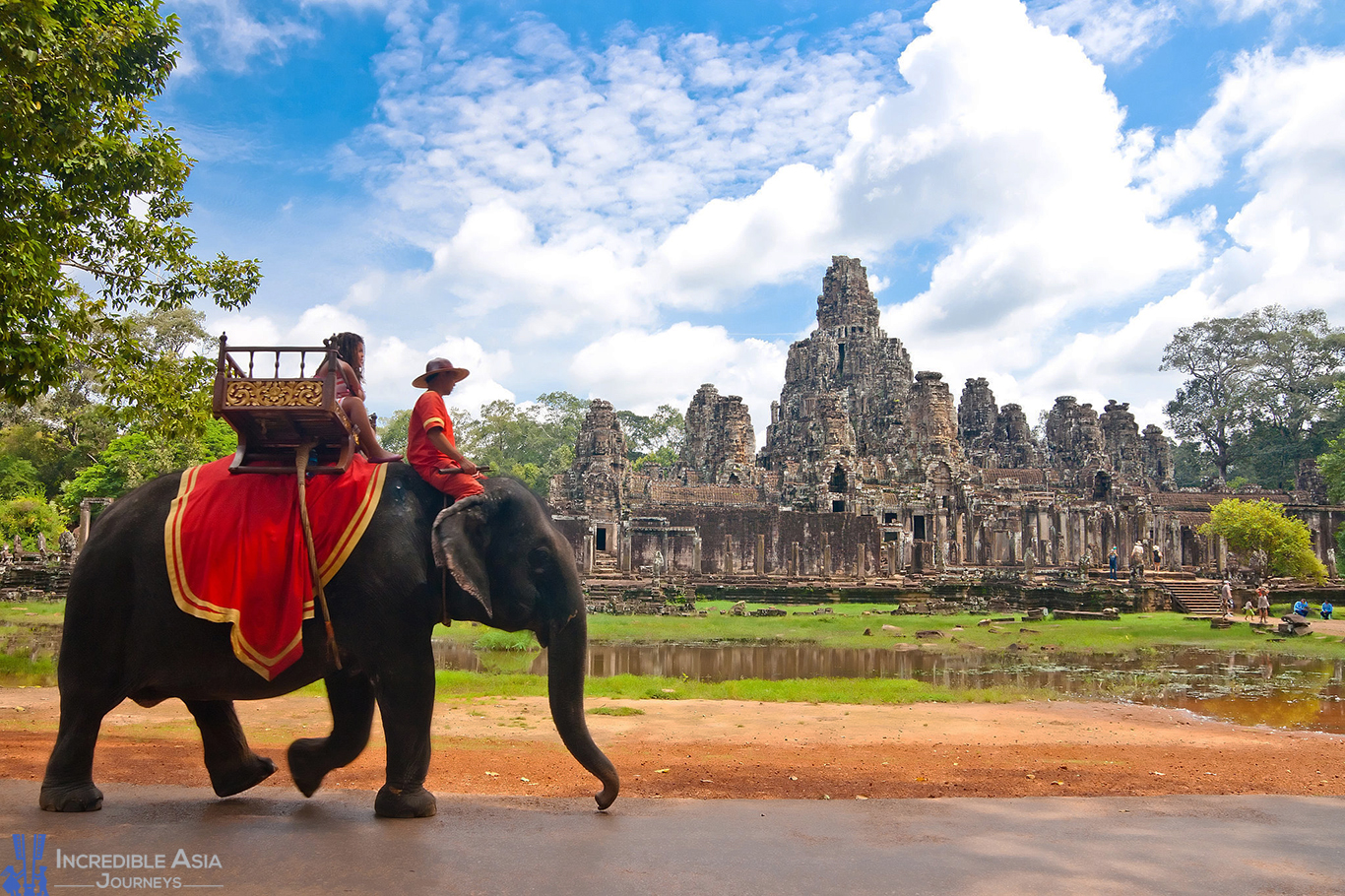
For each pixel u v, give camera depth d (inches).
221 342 268.8
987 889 207.0
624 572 2426.2
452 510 270.2
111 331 673.0
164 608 260.5
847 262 4138.8
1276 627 1700.3
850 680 931.3
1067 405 3754.9
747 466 3376.0
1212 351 4106.8
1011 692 873.5
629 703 743.1
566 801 293.4
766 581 2461.9
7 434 3021.7
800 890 203.3
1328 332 3927.2
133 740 495.8
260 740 532.4
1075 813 286.4
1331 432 3774.6
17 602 1867.6
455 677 855.1
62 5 531.2
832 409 3058.6
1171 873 222.2
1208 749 581.3
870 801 298.8
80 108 516.4
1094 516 3112.7
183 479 277.1
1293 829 269.0
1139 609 2137.1
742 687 853.8
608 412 2802.7
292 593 257.6
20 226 494.9
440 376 301.4
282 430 270.8
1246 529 2474.2
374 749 487.8
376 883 199.6
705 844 238.4
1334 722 776.9
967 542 3004.4
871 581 2559.1
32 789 291.7
